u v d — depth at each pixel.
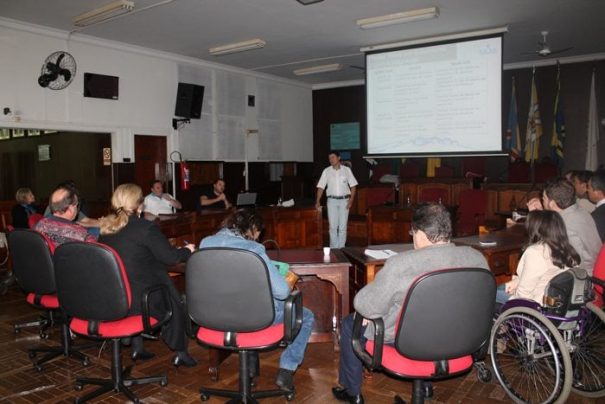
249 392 2.50
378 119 7.29
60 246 2.34
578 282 2.42
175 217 5.64
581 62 8.63
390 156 7.25
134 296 2.60
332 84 10.91
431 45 6.82
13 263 2.94
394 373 2.00
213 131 8.76
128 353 3.37
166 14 5.82
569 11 5.91
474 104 6.60
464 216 6.83
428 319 1.85
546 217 2.61
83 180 7.79
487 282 1.91
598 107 8.52
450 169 9.27
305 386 2.82
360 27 6.31
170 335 2.98
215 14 5.85
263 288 2.15
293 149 10.70
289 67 9.10
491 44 6.44
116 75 7.10
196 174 8.45
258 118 9.75
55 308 2.99
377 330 1.96
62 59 6.36
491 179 9.55
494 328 2.65
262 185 9.91
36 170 8.73
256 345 2.29
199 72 8.44
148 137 7.74
